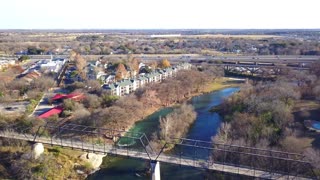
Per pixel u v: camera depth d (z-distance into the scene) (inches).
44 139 4301.2
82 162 4424.2
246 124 4677.7
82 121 5472.4
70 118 5733.3
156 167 3563.0
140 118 6289.4
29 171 3993.6
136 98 6860.2
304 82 7672.2
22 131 4690.0
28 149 4291.3
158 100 7150.6
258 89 6712.6
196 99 7824.8
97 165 4490.7
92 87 7726.4
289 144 3988.7
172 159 3602.4
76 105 6190.9
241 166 3459.6
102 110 5664.4
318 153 3745.1
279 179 3164.4
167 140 4810.5
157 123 6018.7
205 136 5260.8
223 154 3882.9
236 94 6737.2
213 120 6107.3
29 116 5487.2
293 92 6259.8
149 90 7229.3
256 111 5226.4
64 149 4591.5
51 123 5364.2
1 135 4416.8
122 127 5620.1
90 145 4116.6
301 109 5600.4
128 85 7819.9
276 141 4323.3
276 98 5708.7
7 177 3973.9
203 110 6830.7
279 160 3715.6
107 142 5007.4
